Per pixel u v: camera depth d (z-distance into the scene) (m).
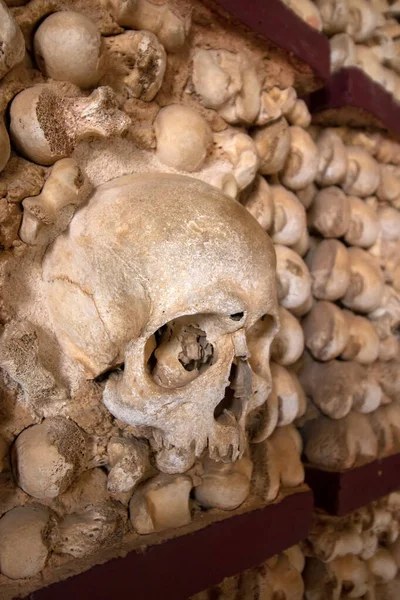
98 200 0.38
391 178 0.73
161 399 0.35
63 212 0.37
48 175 0.37
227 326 0.36
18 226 0.36
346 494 0.59
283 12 0.51
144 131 0.43
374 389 0.65
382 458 0.65
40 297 0.39
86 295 0.36
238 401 0.40
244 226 0.36
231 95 0.46
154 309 0.34
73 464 0.38
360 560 0.60
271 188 0.55
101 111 0.37
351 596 0.56
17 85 0.36
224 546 0.47
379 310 0.69
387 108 0.67
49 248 0.38
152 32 0.42
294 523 0.53
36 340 0.36
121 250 0.35
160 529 0.44
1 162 0.34
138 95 0.42
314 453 0.62
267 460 0.52
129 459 0.40
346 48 0.61
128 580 0.40
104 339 0.36
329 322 0.60
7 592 0.36
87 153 0.40
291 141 0.56
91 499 0.41
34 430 0.38
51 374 0.37
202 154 0.44
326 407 0.61
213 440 0.38
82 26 0.36
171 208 0.35
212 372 0.36
